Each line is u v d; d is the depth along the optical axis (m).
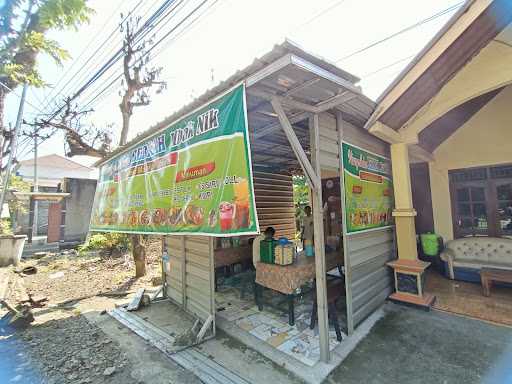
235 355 3.10
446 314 3.85
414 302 4.09
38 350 3.36
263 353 3.08
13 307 4.71
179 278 4.66
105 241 9.53
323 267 2.93
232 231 2.45
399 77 3.49
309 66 2.19
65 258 9.41
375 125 3.73
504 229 5.54
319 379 2.57
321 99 2.91
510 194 5.51
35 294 5.73
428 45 3.30
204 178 2.87
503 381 2.47
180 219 3.17
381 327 3.55
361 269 3.75
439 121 5.64
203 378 2.68
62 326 4.08
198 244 4.10
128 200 4.58
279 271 3.71
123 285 6.27
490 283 4.68
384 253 4.53
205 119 2.95
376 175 4.46
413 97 3.80
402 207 4.42
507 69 3.40
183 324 4.01
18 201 11.58
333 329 3.53
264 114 3.44
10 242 8.37
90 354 3.24
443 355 2.90
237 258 5.68
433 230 6.44
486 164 5.74
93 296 5.57
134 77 7.22
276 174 7.68
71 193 12.71
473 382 2.47
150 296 5.30
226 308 4.44
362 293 3.74
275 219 7.52
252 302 4.70
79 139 8.47
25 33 3.07
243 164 2.42
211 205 2.72
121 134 7.38
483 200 5.81
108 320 4.29
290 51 2.07
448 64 3.54
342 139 3.57
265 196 7.28
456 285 5.05
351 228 3.56
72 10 2.95
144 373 2.83
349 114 3.66
